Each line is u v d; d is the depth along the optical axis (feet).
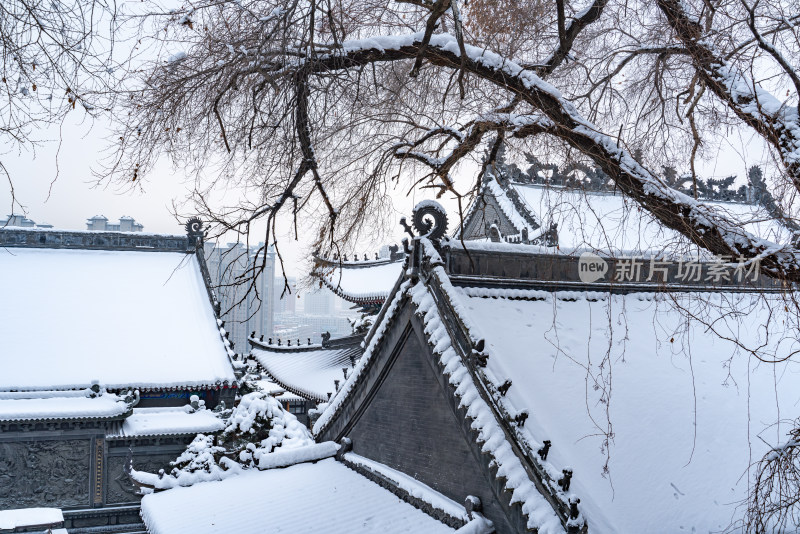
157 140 30.37
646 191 28.58
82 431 90.38
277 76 29.94
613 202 62.39
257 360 123.24
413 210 45.75
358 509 43.70
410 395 45.44
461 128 33.86
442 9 28.43
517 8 39.17
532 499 33.09
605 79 39.09
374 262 122.83
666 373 42.93
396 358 47.19
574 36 36.37
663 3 31.86
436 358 42.34
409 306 45.24
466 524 36.76
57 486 89.51
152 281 121.90
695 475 35.70
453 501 39.93
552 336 43.14
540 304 46.21
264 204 31.53
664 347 45.37
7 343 102.12
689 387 42.29
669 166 43.39
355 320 120.47
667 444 37.24
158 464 93.35
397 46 31.76
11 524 74.13
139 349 105.91
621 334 45.34
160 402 103.09
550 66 36.78
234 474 55.26
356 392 51.67
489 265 45.96
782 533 32.58
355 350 112.37
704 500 34.24
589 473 33.73
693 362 44.83
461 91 28.91
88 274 121.19
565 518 31.19
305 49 28.68
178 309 116.16
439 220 45.50
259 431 62.34
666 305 48.65
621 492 33.27
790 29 28.84
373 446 49.78
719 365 45.19
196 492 52.39
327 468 52.26
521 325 43.32
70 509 89.76
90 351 103.71
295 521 43.65
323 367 112.68
